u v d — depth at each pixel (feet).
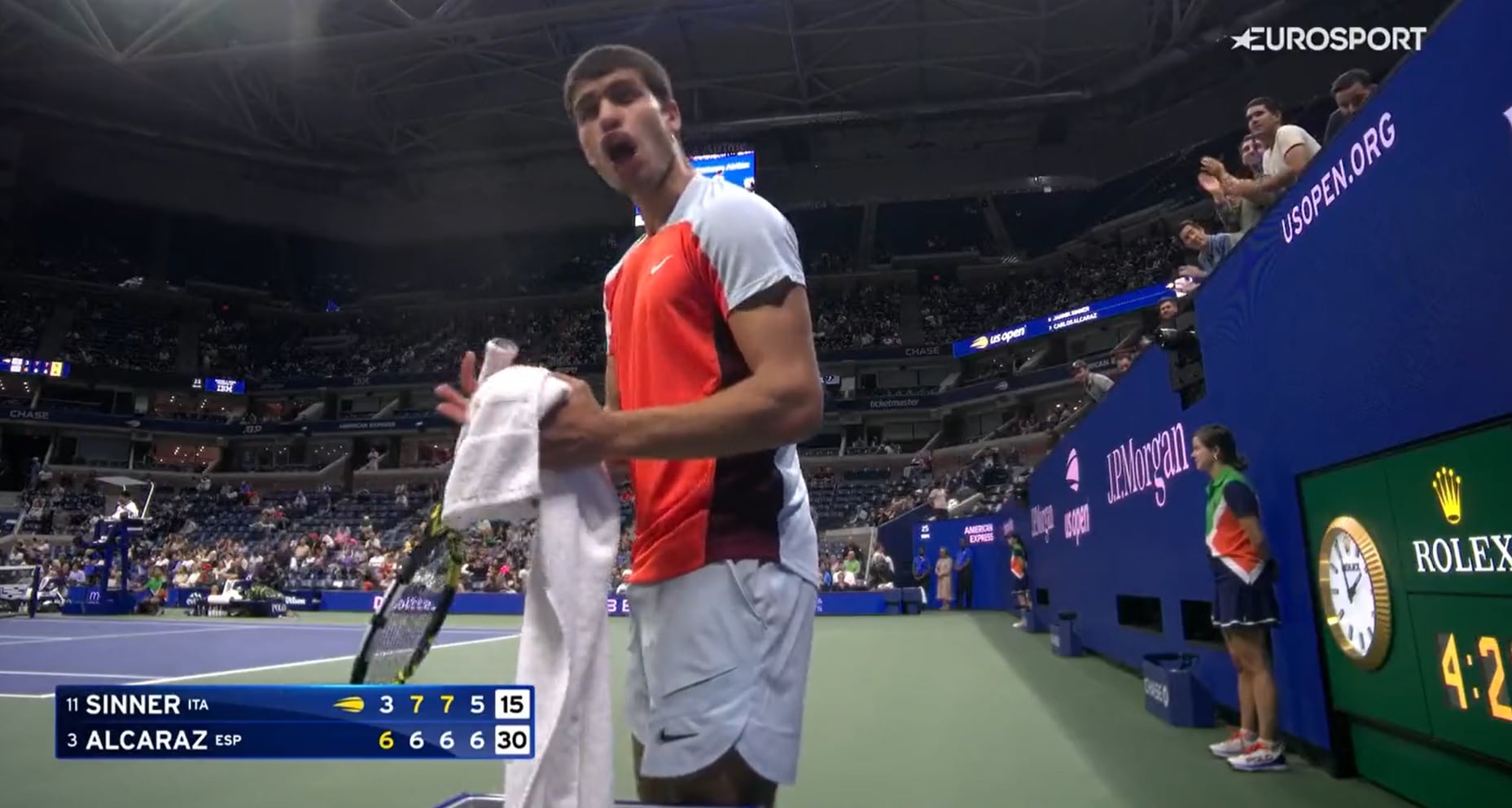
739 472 4.10
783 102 118.52
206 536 100.22
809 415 3.66
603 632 3.35
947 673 27.86
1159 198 117.19
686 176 4.75
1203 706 18.03
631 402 4.49
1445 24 9.37
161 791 14.12
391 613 3.52
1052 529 37.47
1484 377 9.09
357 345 142.00
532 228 133.49
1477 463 9.23
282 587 75.41
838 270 134.10
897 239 139.64
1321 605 13.28
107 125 116.98
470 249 146.20
